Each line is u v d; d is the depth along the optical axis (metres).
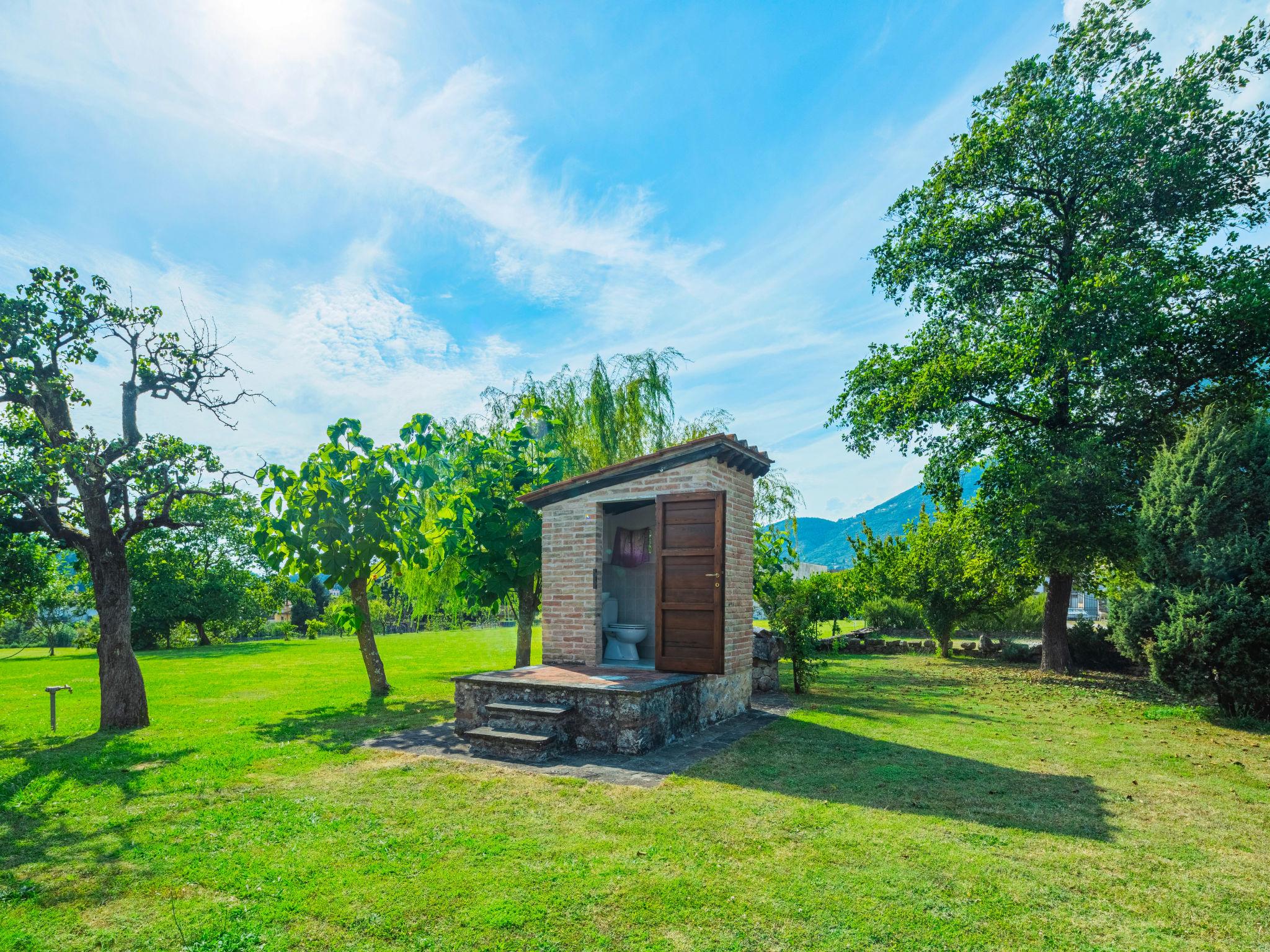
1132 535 14.48
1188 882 4.48
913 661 19.66
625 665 10.81
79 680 18.47
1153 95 16.66
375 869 4.69
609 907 4.11
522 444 15.77
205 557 38.38
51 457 9.98
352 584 13.77
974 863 4.73
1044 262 19.12
